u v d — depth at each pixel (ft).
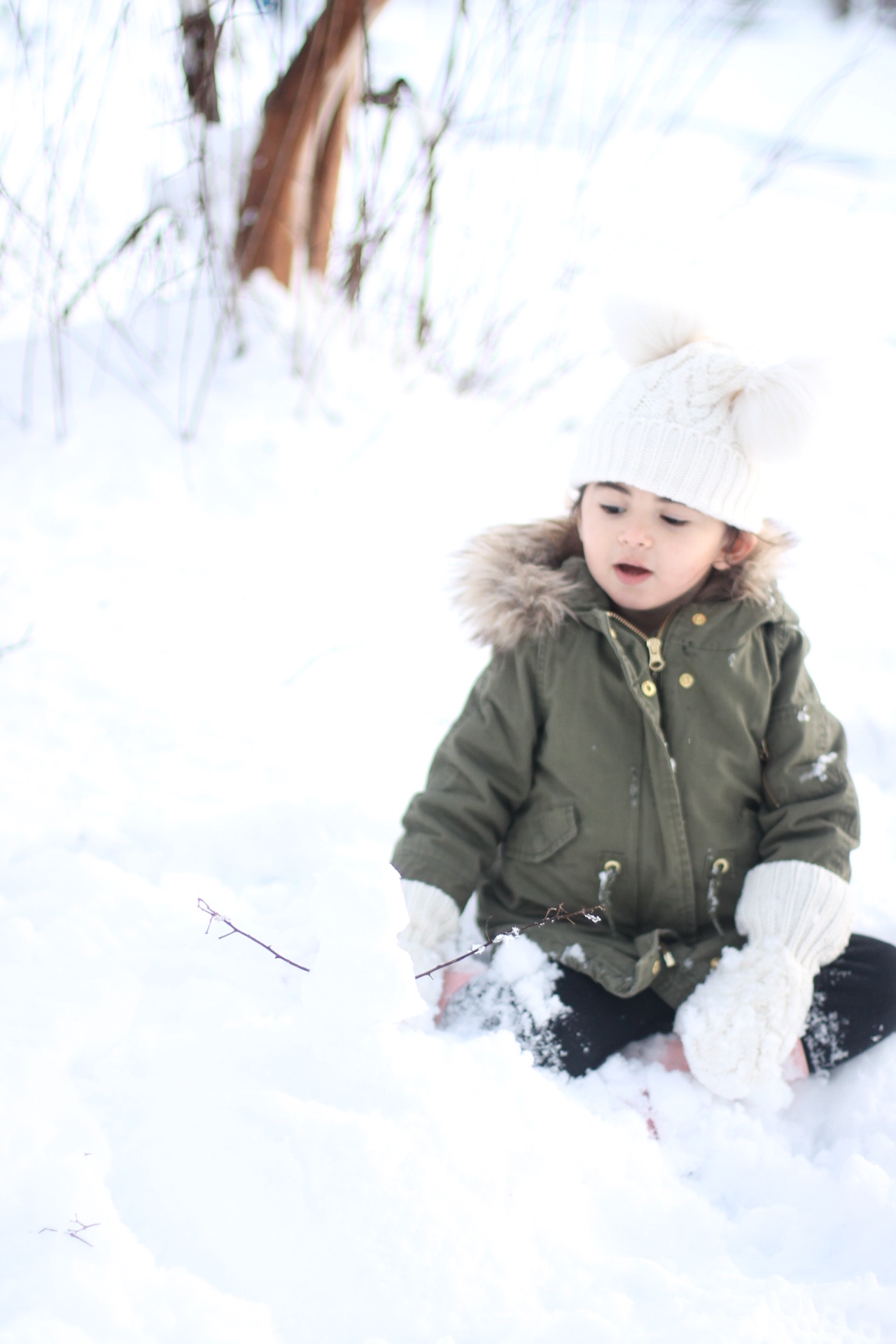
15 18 10.08
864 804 6.88
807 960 5.02
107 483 9.85
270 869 6.12
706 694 5.33
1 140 11.12
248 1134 3.93
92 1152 4.04
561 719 5.42
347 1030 4.22
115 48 10.30
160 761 6.97
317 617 8.71
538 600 5.42
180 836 6.27
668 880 5.34
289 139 11.23
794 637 5.54
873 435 11.59
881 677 8.15
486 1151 4.08
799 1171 4.52
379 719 7.63
